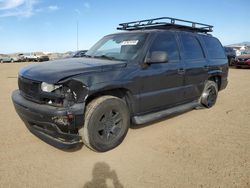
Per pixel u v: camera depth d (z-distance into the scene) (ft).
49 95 10.38
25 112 11.21
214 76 19.88
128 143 12.89
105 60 13.34
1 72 55.52
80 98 10.44
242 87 31.37
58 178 9.67
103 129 11.60
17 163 10.73
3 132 14.19
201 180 9.53
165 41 15.08
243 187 9.11
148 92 13.67
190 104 17.46
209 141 13.24
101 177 9.76
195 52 17.61
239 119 17.11
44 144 12.66
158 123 16.01
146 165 10.66
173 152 11.89
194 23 18.17
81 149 12.16
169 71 14.74
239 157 11.41
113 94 12.54
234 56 67.05
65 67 11.58
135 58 13.24
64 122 10.16
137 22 17.04
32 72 11.73
